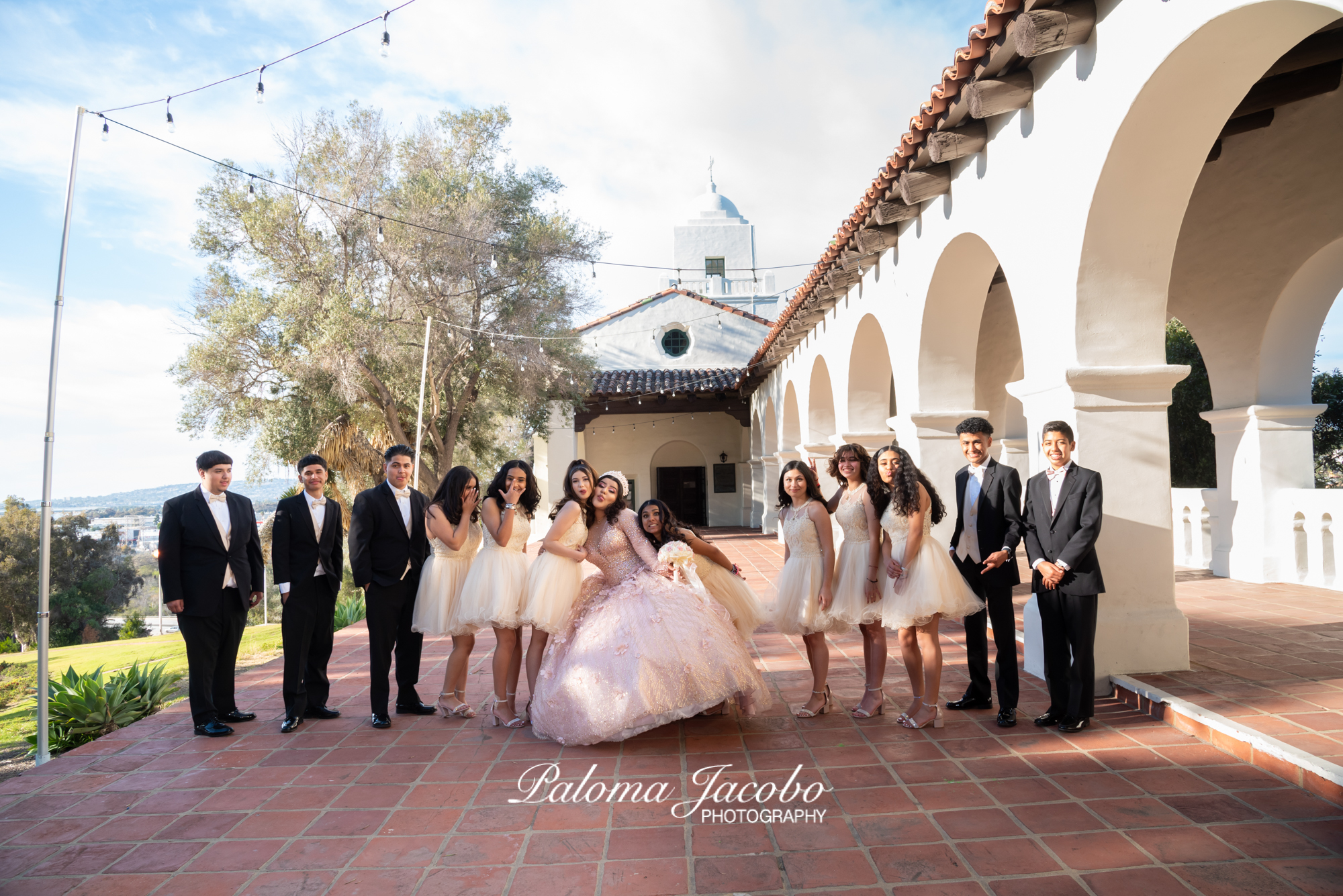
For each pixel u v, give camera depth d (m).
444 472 17.17
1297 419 7.95
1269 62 3.71
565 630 4.41
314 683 4.84
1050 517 4.04
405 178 16.89
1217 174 7.46
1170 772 3.46
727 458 23.30
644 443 23.27
